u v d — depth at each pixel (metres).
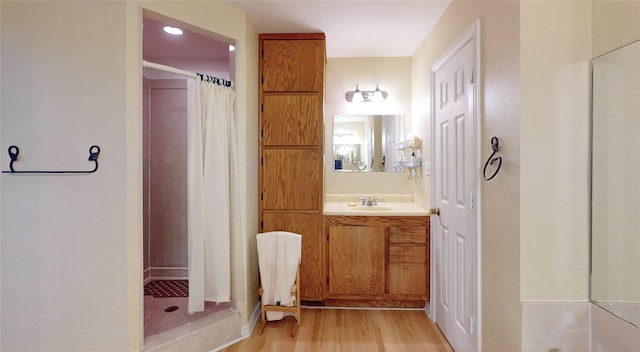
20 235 1.75
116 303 1.72
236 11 2.25
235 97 2.30
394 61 3.24
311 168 2.61
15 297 1.76
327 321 2.49
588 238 1.32
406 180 3.26
